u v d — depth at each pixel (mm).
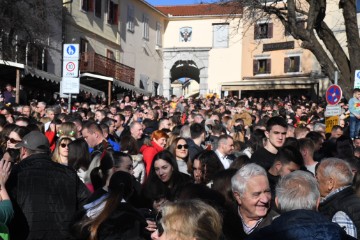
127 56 42406
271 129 7082
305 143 7352
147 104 23875
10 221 4707
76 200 5117
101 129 8570
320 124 12750
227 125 13758
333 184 5055
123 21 41656
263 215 4473
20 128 6812
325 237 3227
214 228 3088
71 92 13484
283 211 4094
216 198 4527
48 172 5055
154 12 46938
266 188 4473
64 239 4922
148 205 5930
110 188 4551
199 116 13266
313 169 7211
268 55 44031
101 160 5320
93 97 28812
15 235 4879
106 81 32562
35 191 4934
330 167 5109
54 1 30562
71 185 5102
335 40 20062
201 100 31734
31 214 4875
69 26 33375
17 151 6102
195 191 4504
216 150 8484
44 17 27281
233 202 4734
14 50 25297
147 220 4695
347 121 16906
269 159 6988
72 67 13445
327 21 38656
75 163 6656
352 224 4625
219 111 18969
